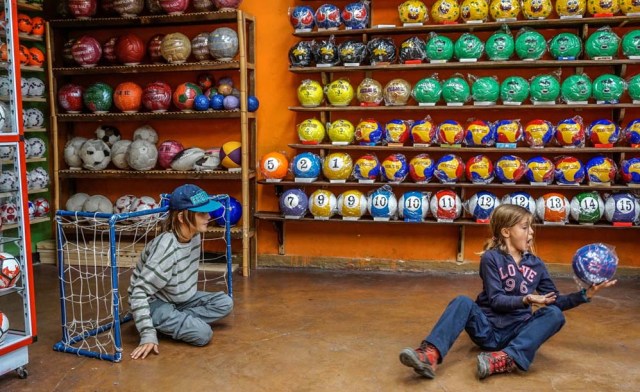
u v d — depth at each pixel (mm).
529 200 4504
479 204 4527
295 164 4754
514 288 2959
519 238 2947
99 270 5059
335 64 4777
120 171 5051
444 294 4309
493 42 4469
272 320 3725
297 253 5215
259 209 5238
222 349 3242
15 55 2840
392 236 5051
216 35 4766
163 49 4852
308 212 4969
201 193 3301
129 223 5102
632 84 4363
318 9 4746
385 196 4648
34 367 3033
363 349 3236
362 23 4695
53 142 5176
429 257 5020
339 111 5039
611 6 4355
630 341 3350
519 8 4504
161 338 3408
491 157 4824
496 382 2811
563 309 2908
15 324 3787
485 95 4484
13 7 2838
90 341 3387
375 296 4262
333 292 4371
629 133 4422
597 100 4453
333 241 5148
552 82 4418
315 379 2855
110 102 5070
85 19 5000
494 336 2967
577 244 4840
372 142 4703
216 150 5047
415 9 4578
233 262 5176
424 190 4871
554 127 4578
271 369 2977
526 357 2846
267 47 5078
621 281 4648
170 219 3316
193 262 3422
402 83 4621
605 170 4414
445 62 4543
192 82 5215
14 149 2869
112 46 5082
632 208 4383
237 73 5168
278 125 5125
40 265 5266
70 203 5301
